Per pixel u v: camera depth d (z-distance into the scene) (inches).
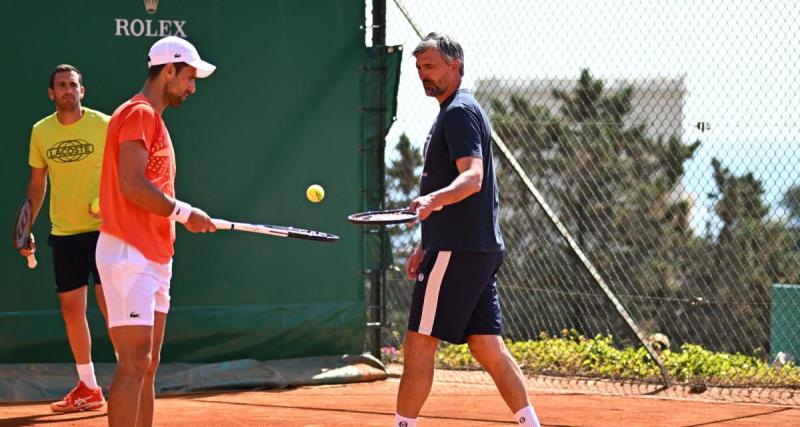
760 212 594.9
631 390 445.4
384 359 510.3
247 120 469.4
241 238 469.1
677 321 590.9
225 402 407.2
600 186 634.2
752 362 476.4
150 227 251.0
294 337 475.8
